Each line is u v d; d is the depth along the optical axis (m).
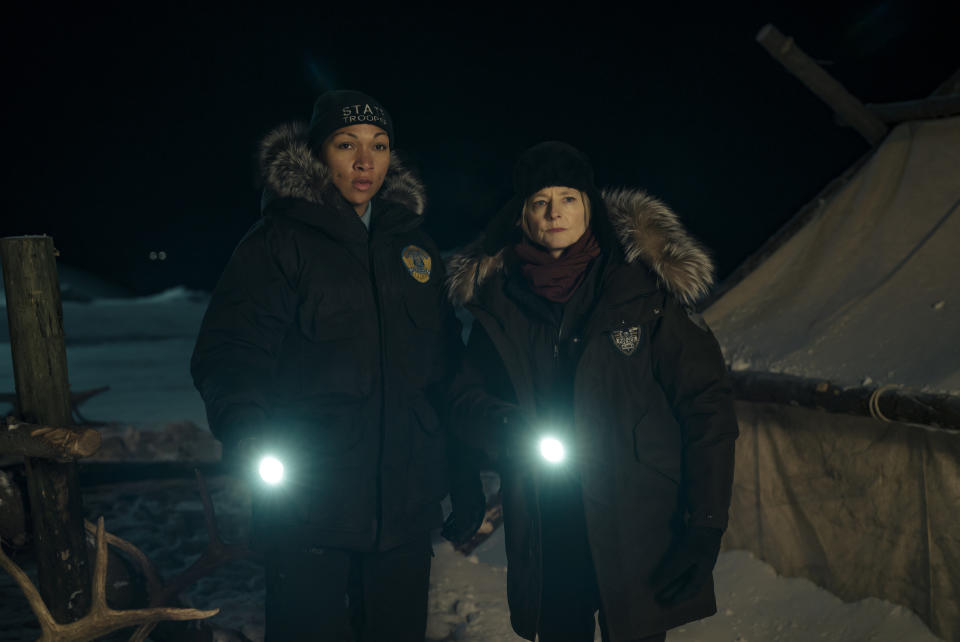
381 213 2.41
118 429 6.68
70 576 2.65
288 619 2.29
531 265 2.25
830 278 3.76
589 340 2.15
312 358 2.28
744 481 3.44
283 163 2.32
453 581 3.70
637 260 2.20
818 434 3.12
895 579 2.89
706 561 2.07
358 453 2.28
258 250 2.28
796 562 3.25
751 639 2.99
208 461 5.83
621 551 2.14
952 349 2.86
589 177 2.24
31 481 2.62
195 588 3.74
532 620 2.18
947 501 2.71
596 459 2.15
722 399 2.14
